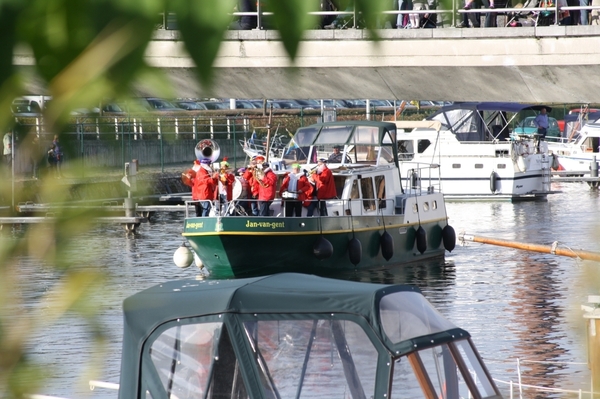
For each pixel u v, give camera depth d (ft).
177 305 76.13
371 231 263.08
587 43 210.79
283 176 261.03
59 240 11.68
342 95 227.81
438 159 449.48
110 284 12.25
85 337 12.24
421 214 286.87
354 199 260.83
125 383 76.95
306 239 243.81
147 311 76.79
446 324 74.54
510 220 378.94
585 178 505.25
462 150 448.24
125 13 10.44
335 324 72.28
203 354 74.79
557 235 329.93
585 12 220.64
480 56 216.33
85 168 11.82
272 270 245.24
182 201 444.96
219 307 74.74
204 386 74.08
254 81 190.39
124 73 10.48
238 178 250.78
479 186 448.24
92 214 11.82
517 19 223.71
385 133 278.26
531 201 452.35
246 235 237.66
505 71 217.97
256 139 485.15
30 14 10.34
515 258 284.82
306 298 73.87
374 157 281.13
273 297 74.54
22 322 11.49
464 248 311.06
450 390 71.67
